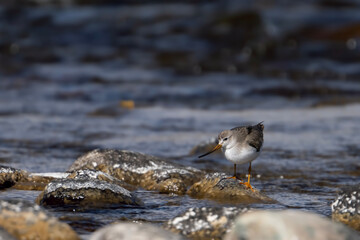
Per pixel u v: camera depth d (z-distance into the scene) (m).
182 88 21.17
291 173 10.70
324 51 26.84
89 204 7.93
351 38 28.39
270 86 21.17
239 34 29.20
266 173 10.71
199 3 35.66
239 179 9.18
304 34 29.30
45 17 32.47
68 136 14.12
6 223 5.98
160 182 9.55
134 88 21.11
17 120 16.02
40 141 13.53
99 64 25.55
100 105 18.58
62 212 7.69
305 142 13.15
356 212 7.24
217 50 27.53
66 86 21.47
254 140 8.89
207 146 12.46
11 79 22.36
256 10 32.91
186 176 9.86
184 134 14.25
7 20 31.95
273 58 26.50
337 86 21.00
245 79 22.84
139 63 25.73
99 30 30.44
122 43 28.73
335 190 9.48
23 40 28.80
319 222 5.21
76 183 8.19
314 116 16.25
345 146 12.74
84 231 6.88
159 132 14.53
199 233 6.38
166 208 8.13
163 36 29.45
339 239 5.04
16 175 9.34
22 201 6.29
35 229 5.98
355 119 15.66
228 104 18.64
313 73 23.55
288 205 8.38
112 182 9.17
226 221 6.45
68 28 30.86
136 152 10.73
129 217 7.57
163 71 24.34
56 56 26.53
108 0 35.66
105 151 10.55
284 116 16.38
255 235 5.06
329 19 31.72
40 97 19.64
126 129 14.94
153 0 36.00
